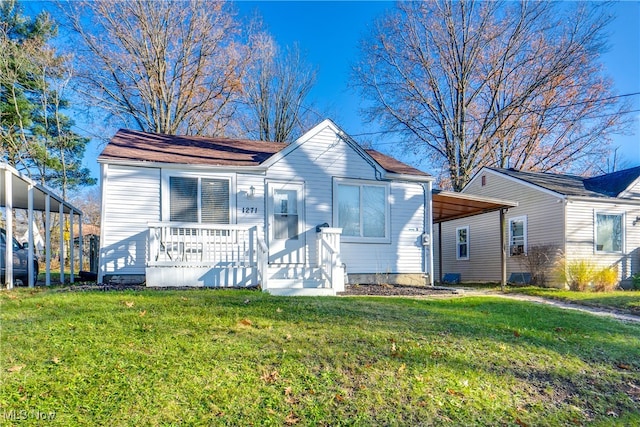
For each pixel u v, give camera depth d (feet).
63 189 72.90
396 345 14.56
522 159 80.48
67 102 73.00
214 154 36.55
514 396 11.80
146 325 14.99
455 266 64.08
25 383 10.08
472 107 80.69
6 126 67.21
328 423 9.53
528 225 52.01
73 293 21.77
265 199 34.24
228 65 78.48
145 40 71.87
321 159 36.27
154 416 9.16
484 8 73.77
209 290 24.88
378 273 37.14
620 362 15.20
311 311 18.94
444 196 40.14
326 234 31.65
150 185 31.30
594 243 47.98
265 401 10.17
